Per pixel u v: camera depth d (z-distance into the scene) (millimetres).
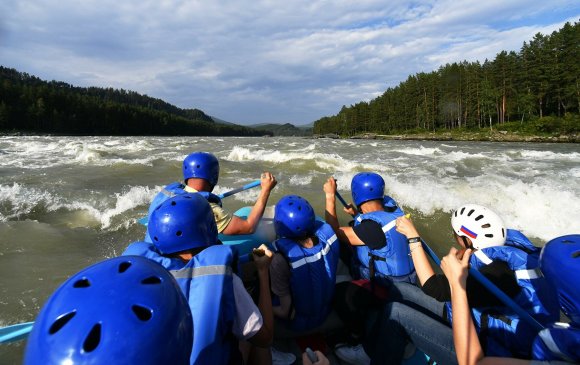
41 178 8891
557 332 1371
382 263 2561
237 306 1425
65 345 753
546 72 49094
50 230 4742
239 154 13359
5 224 4840
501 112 57750
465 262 1670
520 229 5250
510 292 1768
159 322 846
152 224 1547
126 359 765
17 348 2357
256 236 3367
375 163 12539
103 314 807
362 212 3102
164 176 9508
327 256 2441
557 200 6008
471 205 2021
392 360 2174
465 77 63875
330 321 2561
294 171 10117
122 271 956
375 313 2523
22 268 3594
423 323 2062
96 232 4848
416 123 76875
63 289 890
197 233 1549
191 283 1360
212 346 1261
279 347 2471
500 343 1781
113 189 7578
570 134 39375
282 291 2311
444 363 1991
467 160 13867
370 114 94625
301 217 2361
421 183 7562
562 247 1352
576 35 46844
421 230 5043
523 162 13281
